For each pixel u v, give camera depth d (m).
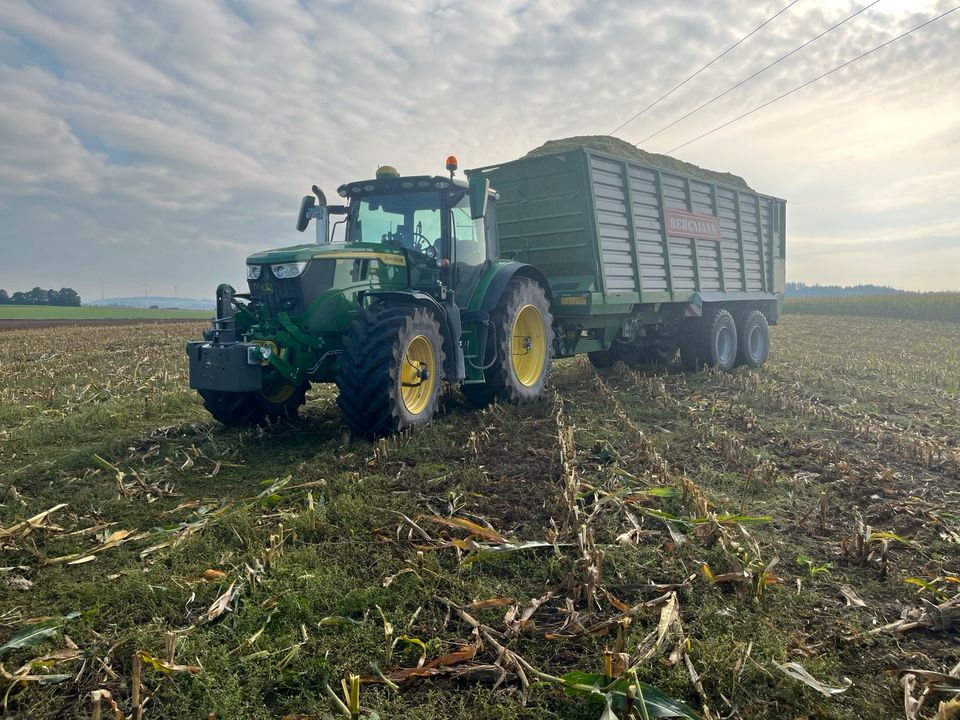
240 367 5.91
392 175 7.04
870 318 33.16
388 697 2.49
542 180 9.18
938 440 6.62
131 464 5.61
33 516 4.38
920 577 3.48
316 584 3.28
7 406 8.07
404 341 6.00
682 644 2.67
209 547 3.78
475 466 5.27
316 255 6.20
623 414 6.99
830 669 2.63
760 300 12.89
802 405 7.80
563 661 2.68
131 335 21.83
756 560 3.45
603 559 3.45
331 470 5.21
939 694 2.49
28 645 2.83
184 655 2.72
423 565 3.45
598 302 8.71
